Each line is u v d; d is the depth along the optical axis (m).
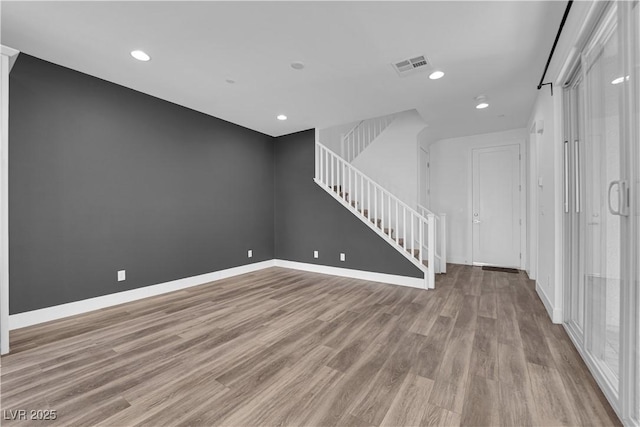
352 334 2.47
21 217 2.61
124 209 3.33
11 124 2.55
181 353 2.15
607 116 1.72
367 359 2.05
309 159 5.15
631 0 1.32
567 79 2.39
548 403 1.57
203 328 2.61
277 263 5.57
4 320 2.13
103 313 2.98
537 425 1.41
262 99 3.69
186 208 4.01
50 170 2.78
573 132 2.35
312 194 5.11
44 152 2.74
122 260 3.31
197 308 3.15
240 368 1.95
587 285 2.02
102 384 1.77
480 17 2.10
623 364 1.39
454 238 5.68
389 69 2.88
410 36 2.33
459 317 2.84
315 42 2.42
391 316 2.89
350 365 1.98
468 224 5.53
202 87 3.33
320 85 3.25
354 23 2.17
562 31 2.13
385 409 1.54
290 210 5.39
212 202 4.38
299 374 1.87
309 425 1.43
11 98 2.55
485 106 3.88
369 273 4.45
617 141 1.61
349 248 4.67
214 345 2.28
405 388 1.72
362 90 3.38
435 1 1.93
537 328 2.55
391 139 5.20
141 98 3.49
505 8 2.00
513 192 5.13
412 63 2.77
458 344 2.27
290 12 2.04
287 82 3.19
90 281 3.05
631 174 1.34
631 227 1.35
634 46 1.32
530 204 4.31
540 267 3.43
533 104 3.79
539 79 3.08
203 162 4.25
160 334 2.48
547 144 2.88
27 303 2.64
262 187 5.33
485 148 5.38
